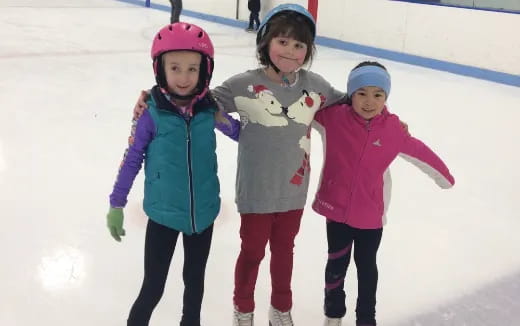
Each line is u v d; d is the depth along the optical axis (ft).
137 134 4.52
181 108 4.56
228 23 32.63
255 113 4.87
